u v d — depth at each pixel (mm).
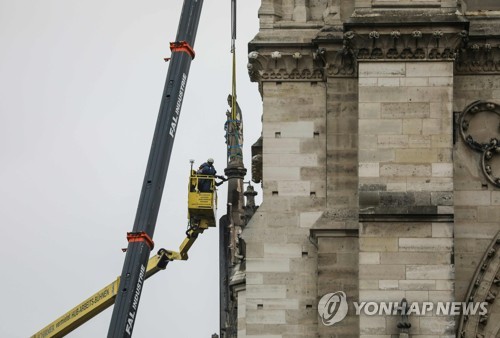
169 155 88062
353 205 82062
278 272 81875
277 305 81688
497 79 82000
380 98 80375
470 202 81250
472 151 81562
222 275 117812
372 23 80312
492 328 80250
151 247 86562
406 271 78812
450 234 79000
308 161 82562
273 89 83125
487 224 81062
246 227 82188
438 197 79375
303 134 82750
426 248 78875
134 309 85188
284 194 82312
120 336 84688
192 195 116562
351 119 82688
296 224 82188
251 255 82000
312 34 83250
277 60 83062
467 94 81938
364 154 79938
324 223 81812
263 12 83500
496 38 81688
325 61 82688
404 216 79062
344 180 82312
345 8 83375
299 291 81750
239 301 95562
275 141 82750
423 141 80000
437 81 80438
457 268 80750
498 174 81438
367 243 79062
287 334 81500
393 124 80188
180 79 89875
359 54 80688
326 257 81625
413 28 80375
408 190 79500
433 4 80688
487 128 81812
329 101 82812
